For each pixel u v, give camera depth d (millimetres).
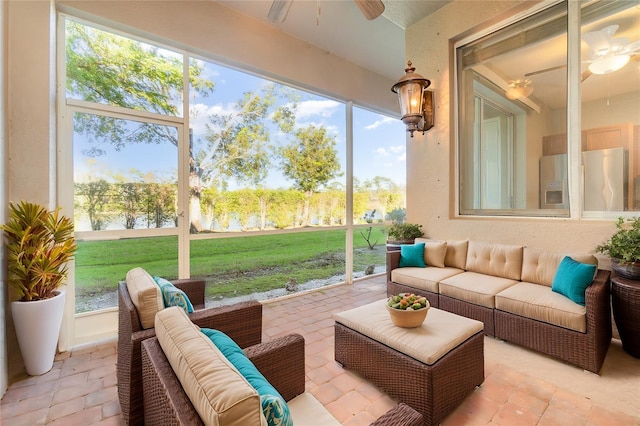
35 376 2100
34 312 2062
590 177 2797
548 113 3043
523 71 3205
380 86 5016
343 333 2076
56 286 2232
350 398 1801
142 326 1499
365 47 4211
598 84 2773
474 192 3643
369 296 3934
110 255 2771
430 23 3781
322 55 4203
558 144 2980
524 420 1599
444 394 1576
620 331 2266
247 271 3623
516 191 3291
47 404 1802
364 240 5031
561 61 2951
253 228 3674
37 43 2275
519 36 3217
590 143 2807
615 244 2299
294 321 3062
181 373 822
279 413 818
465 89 3682
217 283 3383
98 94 2693
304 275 4172
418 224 4012
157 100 2994
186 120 3154
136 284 1659
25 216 2078
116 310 2803
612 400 1747
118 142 2797
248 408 667
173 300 1631
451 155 3703
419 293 3064
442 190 3768
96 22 2646
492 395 1809
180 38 2977
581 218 2807
